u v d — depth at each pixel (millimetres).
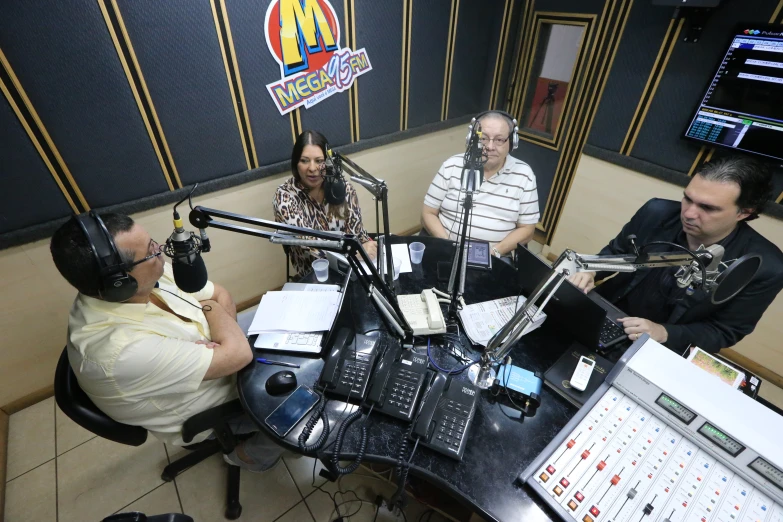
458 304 1370
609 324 1283
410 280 1527
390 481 1478
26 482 1555
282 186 1866
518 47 2697
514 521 832
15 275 1587
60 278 1698
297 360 1190
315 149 1717
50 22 1344
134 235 927
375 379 1057
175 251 796
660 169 2107
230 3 1657
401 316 1070
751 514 809
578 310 1108
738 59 1697
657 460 892
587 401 1009
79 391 1051
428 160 2867
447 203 2027
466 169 1099
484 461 940
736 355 2064
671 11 1879
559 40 2453
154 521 736
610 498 838
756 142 1740
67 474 1584
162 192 1847
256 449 1327
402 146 2643
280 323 1280
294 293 1404
